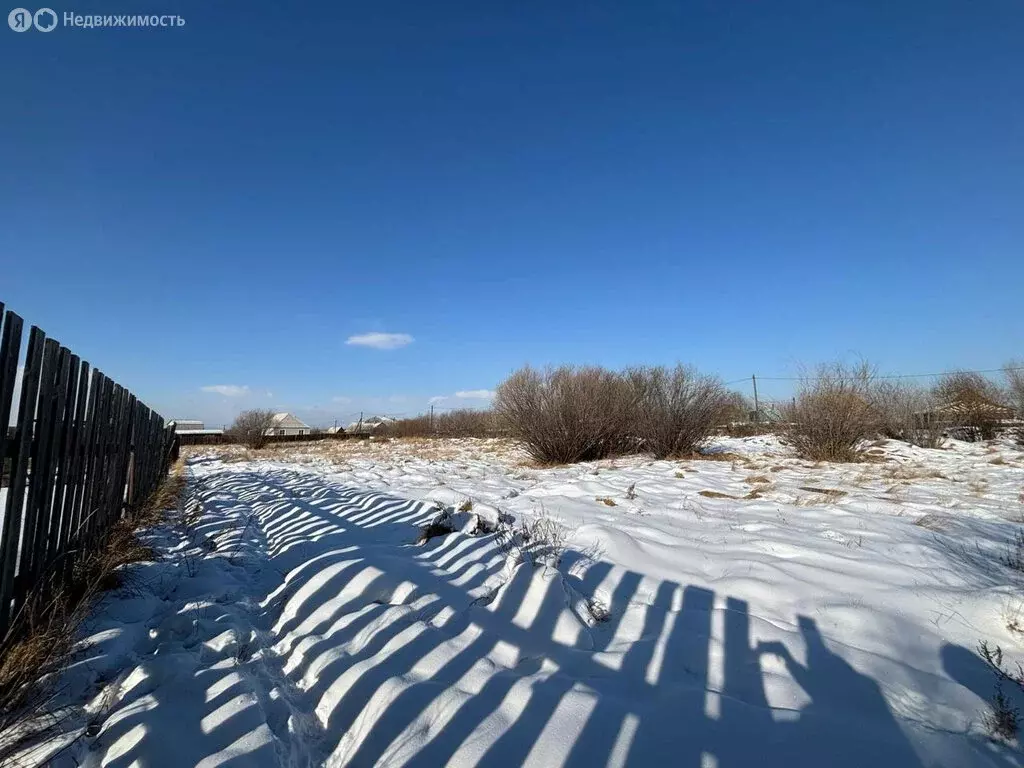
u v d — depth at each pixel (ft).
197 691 8.21
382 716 7.55
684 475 29.43
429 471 38.75
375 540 17.30
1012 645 9.09
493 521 17.60
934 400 52.54
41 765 6.60
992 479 26.66
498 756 6.69
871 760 6.50
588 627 10.44
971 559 12.98
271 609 12.44
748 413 76.23
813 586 11.36
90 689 8.49
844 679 8.18
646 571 12.86
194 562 15.37
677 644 9.48
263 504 25.22
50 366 10.43
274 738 7.25
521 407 43.68
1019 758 6.67
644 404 44.19
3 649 8.19
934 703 7.70
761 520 17.34
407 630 10.12
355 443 92.58
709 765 6.45
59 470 11.48
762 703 7.86
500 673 8.64
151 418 28.48
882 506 18.99
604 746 6.78
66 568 12.07
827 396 38.58
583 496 23.08
